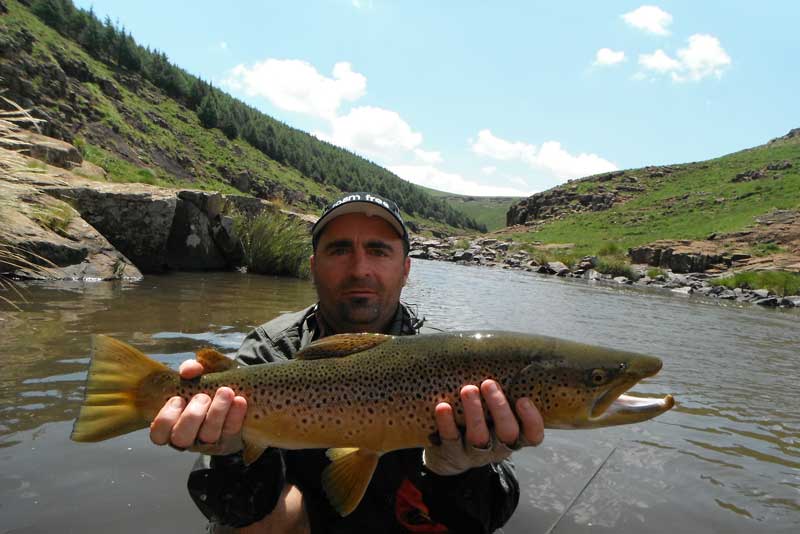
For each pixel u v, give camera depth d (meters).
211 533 0.64
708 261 7.85
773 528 0.77
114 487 0.73
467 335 0.62
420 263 7.50
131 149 17.30
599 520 0.77
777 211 10.64
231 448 0.57
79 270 2.43
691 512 0.80
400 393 0.59
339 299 0.73
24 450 0.80
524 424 0.55
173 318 1.80
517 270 8.00
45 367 1.17
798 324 3.67
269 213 3.99
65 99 16.36
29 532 0.61
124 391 0.57
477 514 0.63
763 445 1.12
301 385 0.60
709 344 2.42
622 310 3.59
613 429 1.16
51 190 2.71
